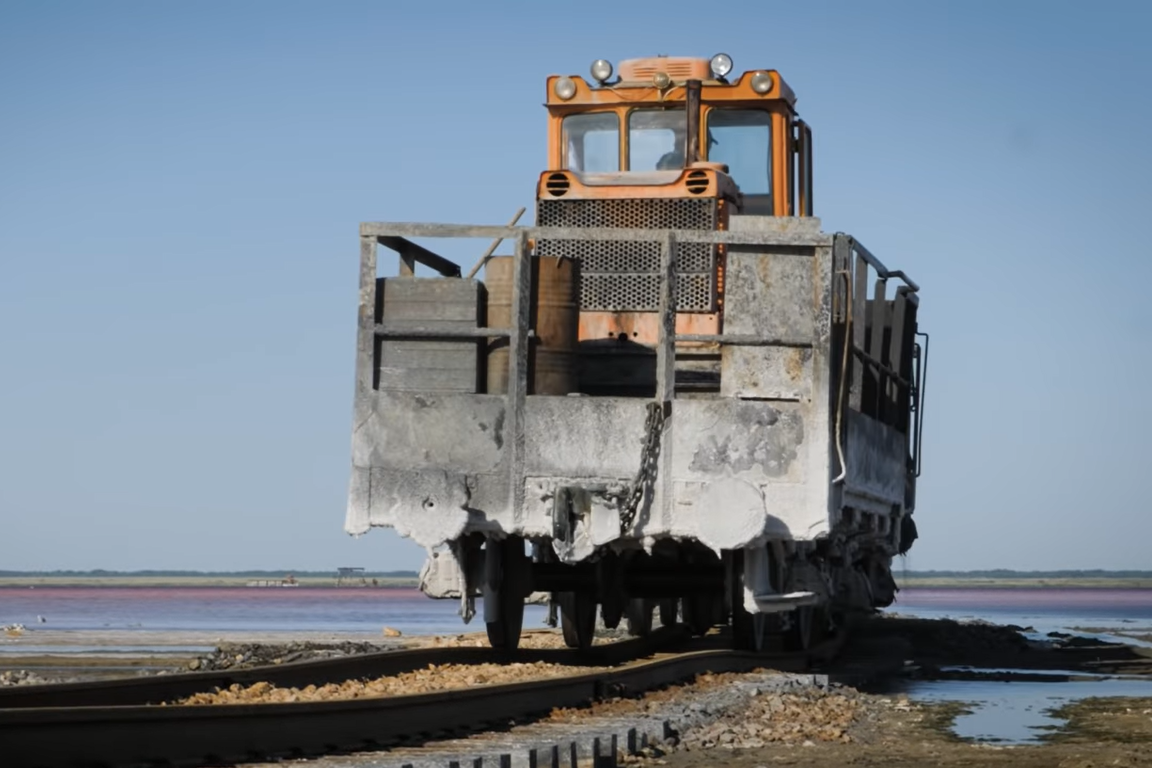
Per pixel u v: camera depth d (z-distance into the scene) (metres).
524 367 48.34
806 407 47.59
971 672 73.81
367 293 48.72
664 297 48.03
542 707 43.41
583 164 57.84
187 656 88.06
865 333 55.38
